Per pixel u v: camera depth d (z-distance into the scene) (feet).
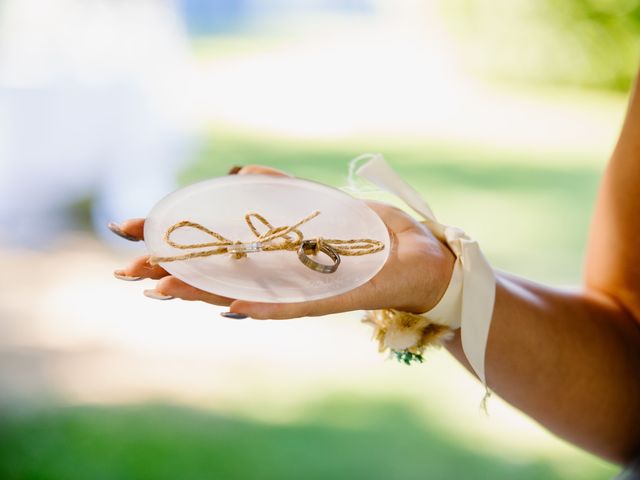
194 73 32.01
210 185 3.37
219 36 43.60
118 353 11.05
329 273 2.96
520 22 33.99
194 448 9.15
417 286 3.07
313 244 3.04
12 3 14.20
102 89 15.11
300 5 53.93
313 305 2.78
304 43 41.96
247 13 51.13
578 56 33.53
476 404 10.53
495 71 34.86
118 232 3.11
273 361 11.28
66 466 8.64
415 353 3.30
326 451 9.31
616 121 29.35
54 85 14.60
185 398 10.15
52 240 14.51
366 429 9.84
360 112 29.17
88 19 14.78
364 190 3.67
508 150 25.55
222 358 11.22
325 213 3.31
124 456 8.89
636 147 3.66
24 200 14.85
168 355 11.12
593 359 3.57
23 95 14.35
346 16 51.37
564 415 3.61
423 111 29.81
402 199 3.51
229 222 3.18
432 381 11.06
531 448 9.59
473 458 9.35
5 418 9.39
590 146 26.40
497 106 30.89
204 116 26.94
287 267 2.97
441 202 20.11
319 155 23.91
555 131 27.96
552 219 19.22
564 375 3.54
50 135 14.71
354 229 3.23
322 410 10.19
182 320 12.13
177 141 18.97
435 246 3.22
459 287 3.16
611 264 3.80
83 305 12.32
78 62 14.84
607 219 3.83
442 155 24.66
